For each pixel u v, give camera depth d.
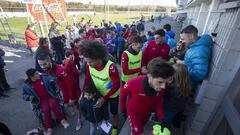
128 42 6.11
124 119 3.65
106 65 2.45
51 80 3.24
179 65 2.48
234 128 1.67
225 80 2.19
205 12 7.63
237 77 1.92
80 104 2.71
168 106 2.59
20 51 9.48
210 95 2.35
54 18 11.26
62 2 11.73
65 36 8.80
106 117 2.84
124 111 2.37
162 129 1.85
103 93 2.71
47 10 10.54
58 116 3.50
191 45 2.89
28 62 7.75
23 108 4.28
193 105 3.11
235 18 2.15
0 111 4.16
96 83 2.63
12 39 11.12
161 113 2.08
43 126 3.45
